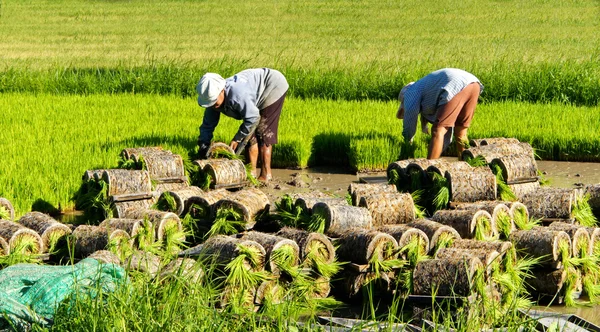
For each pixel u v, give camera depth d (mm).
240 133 13648
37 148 15719
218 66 26031
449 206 11758
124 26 52188
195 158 14812
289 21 54000
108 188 11562
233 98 13367
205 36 46469
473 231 10000
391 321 7168
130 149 13219
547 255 9094
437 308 8203
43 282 7590
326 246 9148
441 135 14211
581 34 44312
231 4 64312
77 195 12312
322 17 55938
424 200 12289
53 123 19062
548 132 17484
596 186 11875
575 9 57344
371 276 9188
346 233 9484
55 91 24906
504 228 10367
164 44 42594
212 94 13133
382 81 23984
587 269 9445
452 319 7961
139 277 7676
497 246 8891
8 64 33031
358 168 16141
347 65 30031
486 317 7750
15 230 9578
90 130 18109
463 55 34688
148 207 11695
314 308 8555
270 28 50156
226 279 8344
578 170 16000
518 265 8977
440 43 40969
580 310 9016
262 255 8672
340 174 15992
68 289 7484
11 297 7559
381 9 59625
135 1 66938
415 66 27297
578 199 11312
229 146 14000
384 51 37406
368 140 16562
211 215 10875
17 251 9422
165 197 11461
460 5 60719
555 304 9164
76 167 14273
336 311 8859
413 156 16469
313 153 16906
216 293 8320
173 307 6883
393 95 23766
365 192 11438
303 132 17703
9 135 17219
